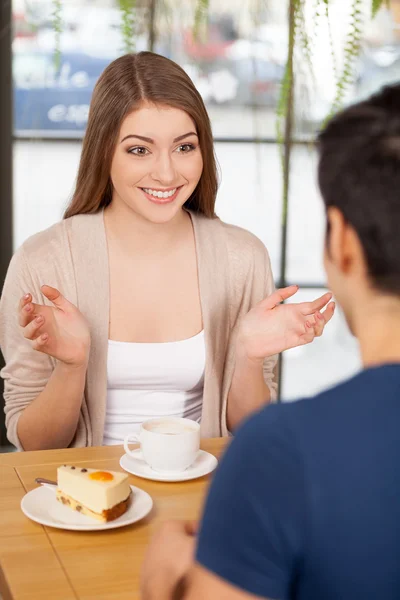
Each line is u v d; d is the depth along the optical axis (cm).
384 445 55
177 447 120
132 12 100
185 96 151
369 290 61
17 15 238
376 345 61
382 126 59
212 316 168
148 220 160
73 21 236
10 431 159
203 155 162
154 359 163
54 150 255
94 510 106
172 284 168
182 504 114
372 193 58
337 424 56
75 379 148
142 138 149
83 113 252
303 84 105
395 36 247
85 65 244
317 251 272
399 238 58
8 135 252
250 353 148
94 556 98
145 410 165
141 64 151
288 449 55
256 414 58
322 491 54
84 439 161
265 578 55
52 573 94
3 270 261
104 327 163
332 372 297
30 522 107
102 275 164
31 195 257
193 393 170
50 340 139
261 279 177
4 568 95
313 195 266
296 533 54
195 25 101
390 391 57
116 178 157
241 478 56
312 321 141
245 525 55
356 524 54
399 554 55
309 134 107
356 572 55
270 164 259
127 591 90
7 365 166
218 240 173
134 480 122
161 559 69
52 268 165
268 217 266
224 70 240
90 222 167
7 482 120
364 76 249
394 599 56
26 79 246
